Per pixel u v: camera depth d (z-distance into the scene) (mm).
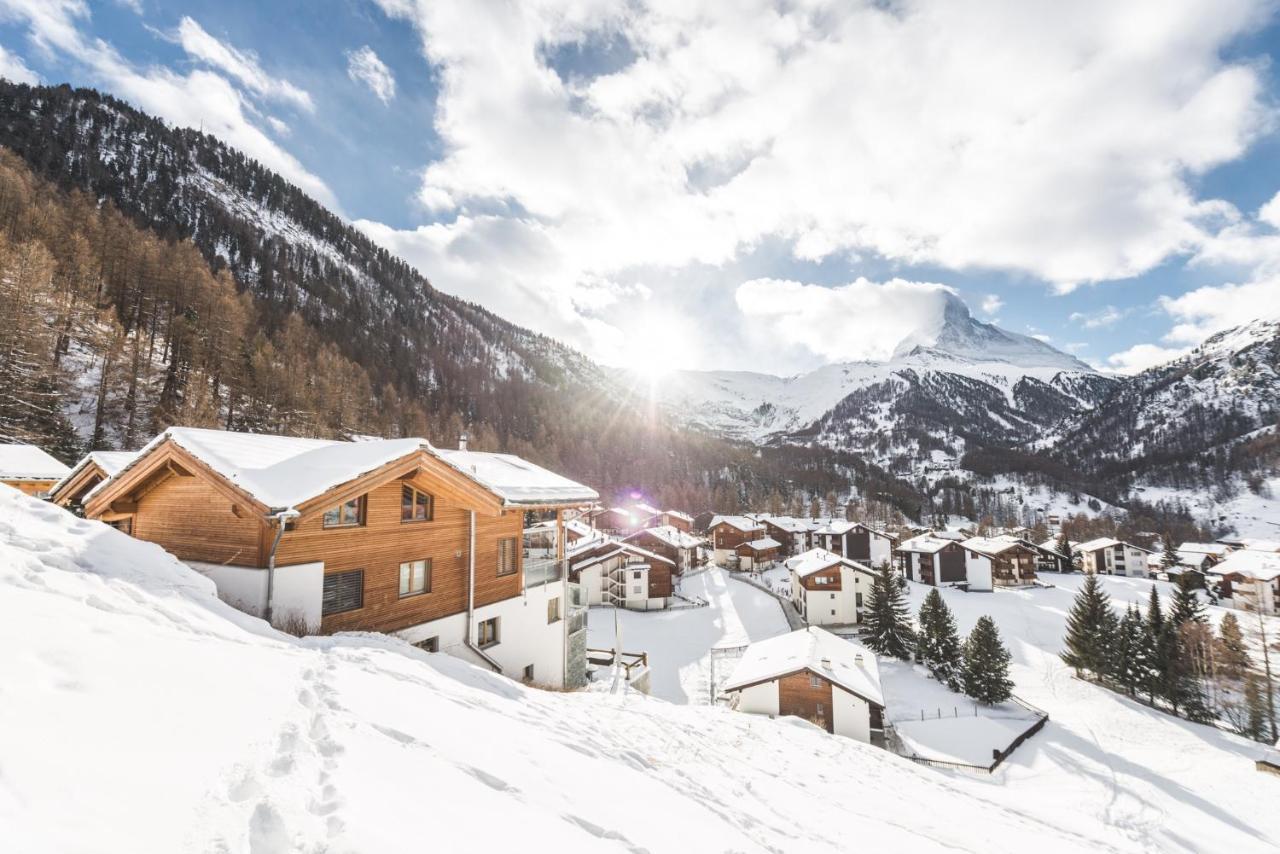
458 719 6754
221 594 11328
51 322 47625
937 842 9141
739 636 46312
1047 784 26031
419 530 14672
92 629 5637
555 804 5223
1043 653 48031
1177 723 35375
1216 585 75938
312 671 6812
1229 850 20172
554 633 20000
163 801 3357
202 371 56531
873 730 30766
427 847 3662
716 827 6301
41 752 3355
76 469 15281
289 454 13750
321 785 4160
